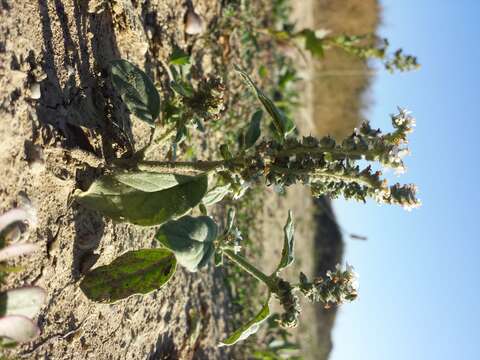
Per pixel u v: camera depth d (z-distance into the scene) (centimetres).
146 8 28
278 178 18
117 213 18
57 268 18
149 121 20
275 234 58
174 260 19
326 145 18
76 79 20
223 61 40
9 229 15
